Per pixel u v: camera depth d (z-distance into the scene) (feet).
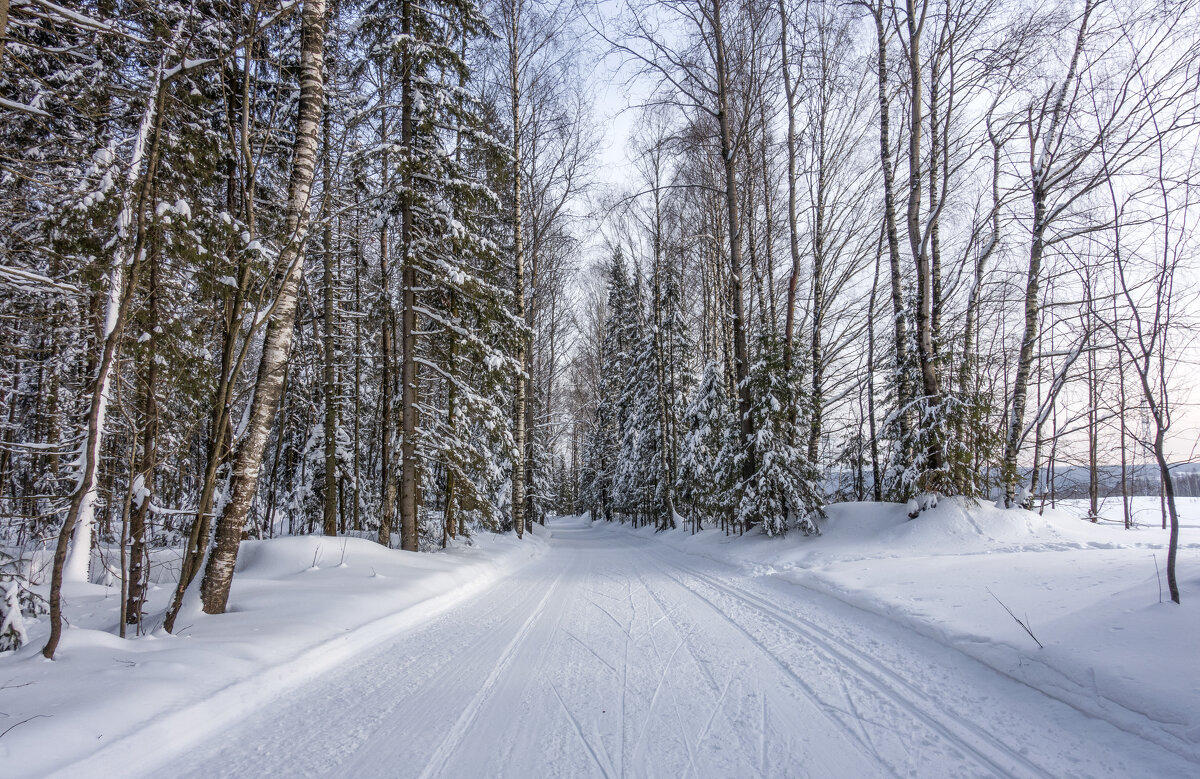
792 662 15.66
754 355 45.62
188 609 19.62
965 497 32.73
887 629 18.02
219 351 30.22
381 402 58.44
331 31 30.04
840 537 35.55
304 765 10.52
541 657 17.30
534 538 65.82
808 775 9.41
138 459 21.85
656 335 82.89
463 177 38.45
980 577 20.86
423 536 42.34
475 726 12.12
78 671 13.29
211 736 11.98
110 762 10.23
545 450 98.17
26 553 30.09
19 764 9.40
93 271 18.62
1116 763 9.20
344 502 51.19
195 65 17.70
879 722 11.42
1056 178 34.55
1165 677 10.75
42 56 21.20
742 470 42.96
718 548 44.60
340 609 21.24
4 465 39.75
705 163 51.34
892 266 39.14
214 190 28.04
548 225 59.67
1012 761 9.56
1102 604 14.55
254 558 30.40
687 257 61.46
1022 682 12.62
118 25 17.48
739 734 11.16
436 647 18.84
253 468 21.03
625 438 105.09
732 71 41.24
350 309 51.08
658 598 27.04
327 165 25.85
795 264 42.39
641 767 9.96
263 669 15.07
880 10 36.91
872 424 55.98
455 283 36.99
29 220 20.12
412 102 35.83
